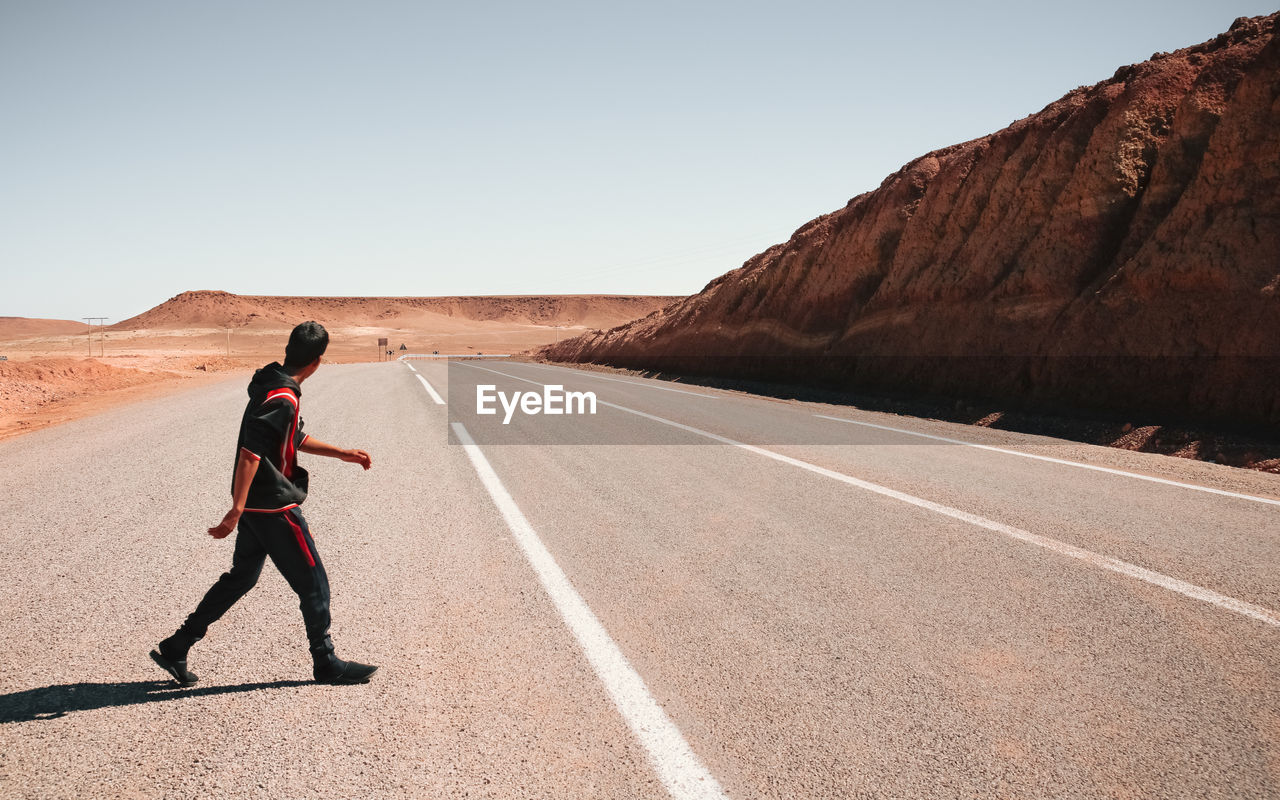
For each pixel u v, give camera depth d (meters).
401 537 5.12
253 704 2.81
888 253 20.08
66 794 2.25
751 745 2.50
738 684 2.94
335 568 4.44
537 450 8.94
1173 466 7.57
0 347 116.38
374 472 7.57
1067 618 3.59
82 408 15.01
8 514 5.81
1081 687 2.91
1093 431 9.89
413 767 2.38
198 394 17.69
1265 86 10.55
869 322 18.30
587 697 2.84
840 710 2.74
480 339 154.00
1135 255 11.37
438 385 21.69
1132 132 13.12
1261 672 3.02
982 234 15.55
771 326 24.06
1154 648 3.25
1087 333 11.45
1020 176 15.47
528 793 2.23
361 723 2.67
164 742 2.55
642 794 2.23
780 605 3.79
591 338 51.91
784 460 8.05
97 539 5.07
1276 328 8.85
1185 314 10.09
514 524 5.44
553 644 3.33
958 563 4.43
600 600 3.87
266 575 4.37
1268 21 12.68
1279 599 3.80
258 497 2.83
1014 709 2.74
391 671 3.07
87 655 3.26
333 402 15.62
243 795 2.24
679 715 2.70
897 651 3.24
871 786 2.27
